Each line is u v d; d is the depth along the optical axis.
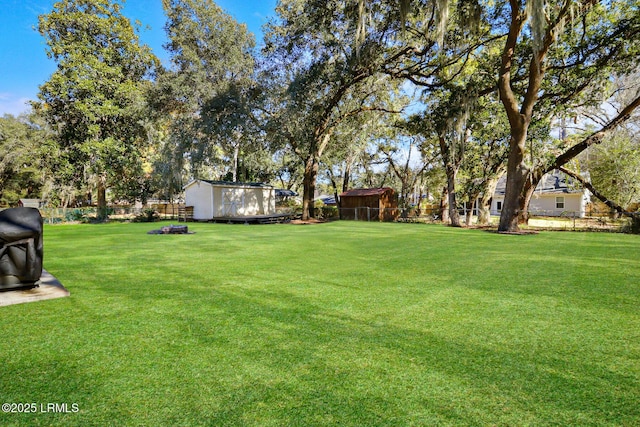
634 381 1.72
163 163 20.70
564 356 2.01
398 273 4.44
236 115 16.98
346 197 22.31
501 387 1.67
